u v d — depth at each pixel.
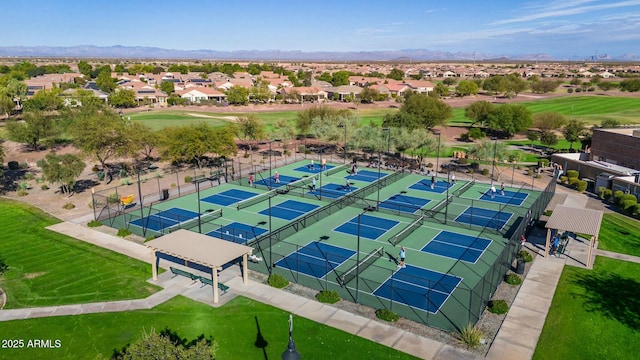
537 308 24.33
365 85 170.75
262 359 20.11
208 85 168.50
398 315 23.48
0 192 46.62
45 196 45.22
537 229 36.50
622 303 24.95
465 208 42.94
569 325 22.77
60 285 26.69
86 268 28.94
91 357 20.28
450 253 32.00
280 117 105.75
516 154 57.16
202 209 41.91
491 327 22.52
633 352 20.69
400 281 27.47
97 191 46.84
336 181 53.66
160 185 50.09
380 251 32.22
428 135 60.62
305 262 30.12
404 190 49.69
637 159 49.75
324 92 148.88
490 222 38.75
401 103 136.88
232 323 22.81
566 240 33.00
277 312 23.83
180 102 128.62
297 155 68.94
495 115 82.19
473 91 151.38
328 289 26.25
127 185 49.84
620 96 138.25
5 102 96.25
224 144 56.34
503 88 151.62
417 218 39.88
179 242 27.23
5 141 74.50
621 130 56.28
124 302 24.80
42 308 24.20
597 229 29.41
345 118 72.31
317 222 38.69
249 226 37.44
